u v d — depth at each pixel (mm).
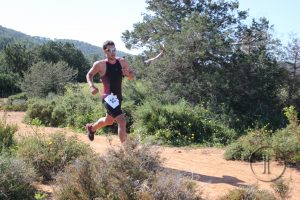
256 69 19547
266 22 21750
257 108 19109
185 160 8742
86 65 75812
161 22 22125
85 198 4578
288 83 20547
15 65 62750
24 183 5051
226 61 19797
